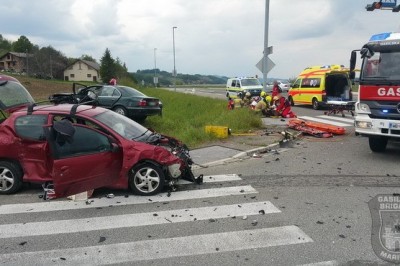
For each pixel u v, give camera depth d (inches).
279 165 343.9
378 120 350.6
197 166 346.0
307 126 529.0
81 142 249.4
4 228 211.3
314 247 178.1
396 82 338.3
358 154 384.5
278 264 163.2
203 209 232.7
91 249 182.7
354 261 164.4
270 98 702.5
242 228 202.5
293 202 241.3
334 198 246.7
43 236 199.5
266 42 761.6
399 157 367.9
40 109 277.7
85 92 566.6
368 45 361.4
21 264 169.5
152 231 202.1
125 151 255.6
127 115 643.5
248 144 434.3
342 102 735.1
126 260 171.2
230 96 1231.5
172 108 962.1
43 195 268.5
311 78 875.4
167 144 295.9
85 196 259.4
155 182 261.1
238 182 290.2
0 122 316.8
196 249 179.8
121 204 244.8
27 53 4067.4
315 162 352.2
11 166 272.5
